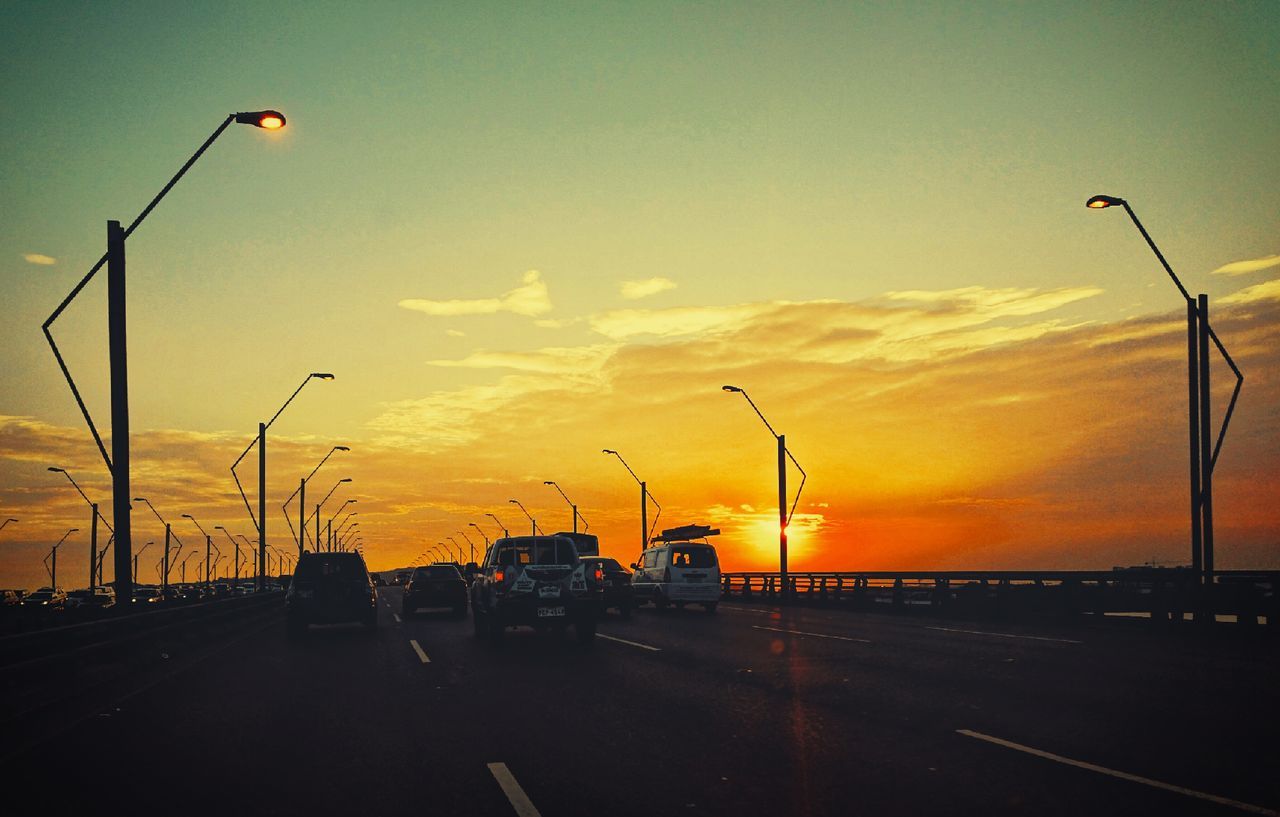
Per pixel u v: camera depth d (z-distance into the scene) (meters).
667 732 10.47
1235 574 24.50
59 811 7.40
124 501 18.77
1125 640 21.84
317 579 26.06
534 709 12.27
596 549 42.28
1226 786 7.66
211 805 7.55
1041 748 9.23
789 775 8.31
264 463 45.00
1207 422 25.14
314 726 11.19
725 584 60.16
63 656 13.82
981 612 32.19
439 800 7.64
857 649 19.92
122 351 18.98
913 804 7.32
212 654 20.95
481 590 24.06
